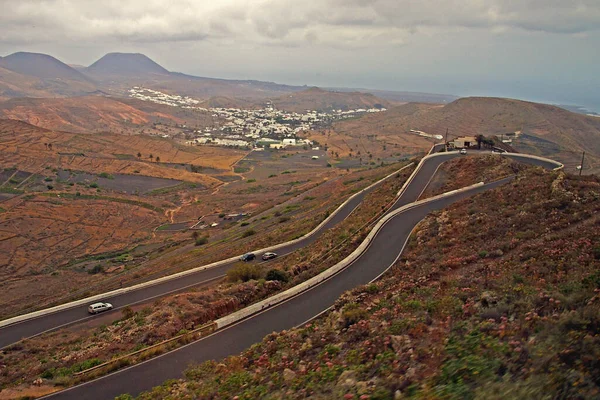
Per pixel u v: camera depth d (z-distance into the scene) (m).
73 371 19.12
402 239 30.42
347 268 26.66
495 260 20.06
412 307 15.56
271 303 23.19
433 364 9.87
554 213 24.42
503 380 8.03
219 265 40.03
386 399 8.61
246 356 16.62
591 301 11.14
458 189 41.25
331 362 12.59
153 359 18.72
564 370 7.92
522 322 10.90
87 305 32.66
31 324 29.44
